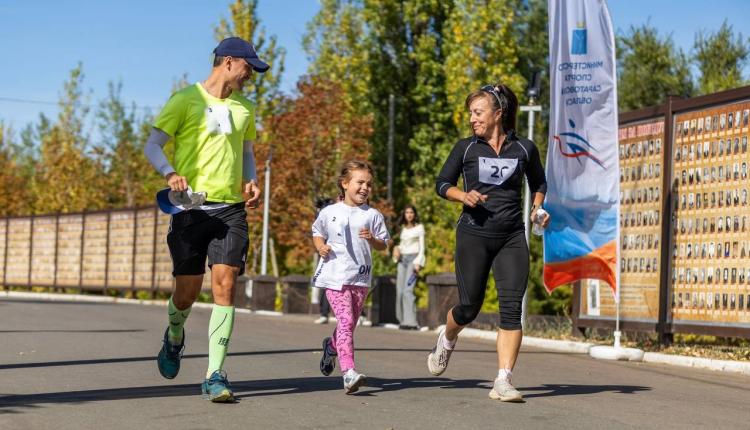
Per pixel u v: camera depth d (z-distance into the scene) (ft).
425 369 48.52
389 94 230.68
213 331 34.42
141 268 180.96
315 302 131.75
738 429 31.58
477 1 194.59
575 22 64.75
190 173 34.83
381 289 103.30
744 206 61.87
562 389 41.63
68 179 259.80
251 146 36.86
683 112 67.31
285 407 32.96
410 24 223.30
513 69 198.59
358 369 47.67
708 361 57.31
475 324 90.74
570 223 65.62
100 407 32.09
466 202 36.09
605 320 72.64
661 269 67.67
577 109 65.00
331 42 218.59
